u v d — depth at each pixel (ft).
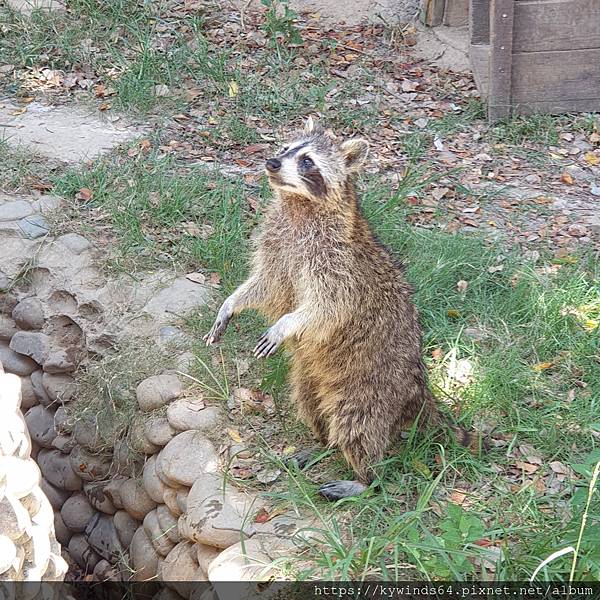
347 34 15.30
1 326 11.03
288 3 15.28
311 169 9.19
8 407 8.46
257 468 9.46
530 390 10.02
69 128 12.66
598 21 13.06
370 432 9.25
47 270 10.94
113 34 14.25
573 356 10.31
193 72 13.67
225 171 12.24
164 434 9.91
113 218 11.29
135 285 10.81
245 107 13.29
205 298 10.66
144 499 10.05
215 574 8.87
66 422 10.61
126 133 12.67
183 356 10.27
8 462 8.30
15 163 11.93
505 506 9.16
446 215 11.87
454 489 9.27
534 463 9.49
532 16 13.01
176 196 11.48
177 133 12.78
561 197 12.26
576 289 10.82
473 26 14.19
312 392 9.49
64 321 10.84
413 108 13.65
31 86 13.32
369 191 11.76
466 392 9.89
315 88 13.53
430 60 14.82
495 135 13.12
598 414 9.80
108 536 10.48
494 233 11.62
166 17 15.02
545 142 13.01
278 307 9.66
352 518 9.06
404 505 9.18
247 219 11.46
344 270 9.24
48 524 8.60
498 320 10.61
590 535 8.55
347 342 9.26
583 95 13.32
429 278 10.82
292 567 8.77
